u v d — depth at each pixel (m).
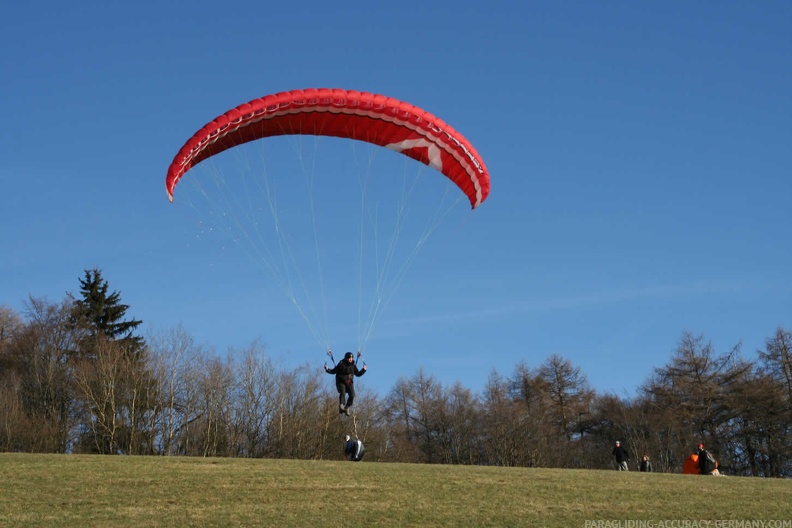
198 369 54.19
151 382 52.56
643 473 25.31
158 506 17.62
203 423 53.41
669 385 65.81
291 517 16.81
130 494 18.77
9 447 50.19
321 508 17.70
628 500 19.53
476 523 16.72
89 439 53.09
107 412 51.59
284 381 56.12
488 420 66.56
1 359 59.69
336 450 56.78
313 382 57.41
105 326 64.56
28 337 61.03
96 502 17.89
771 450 58.88
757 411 59.91
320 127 24.44
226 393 54.22
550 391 72.88
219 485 19.95
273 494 19.05
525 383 73.25
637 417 65.94
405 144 24.98
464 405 68.31
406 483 20.81
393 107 23.58
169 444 50.78
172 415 51.56
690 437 62.53
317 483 20.50
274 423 54.59
